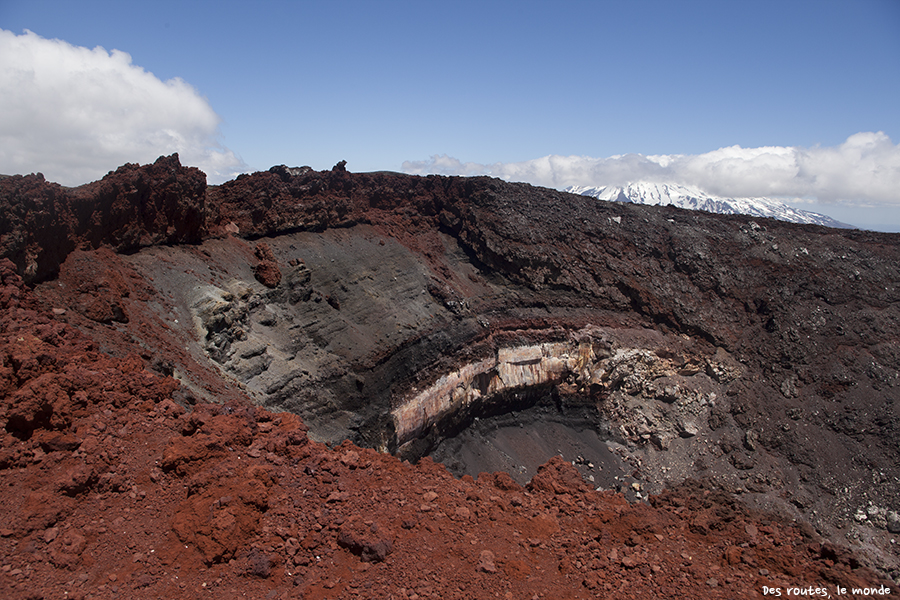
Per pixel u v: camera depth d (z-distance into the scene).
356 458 14.68
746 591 10.75
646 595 10.65
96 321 21.02
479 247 56.94
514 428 47.22
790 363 52.81
